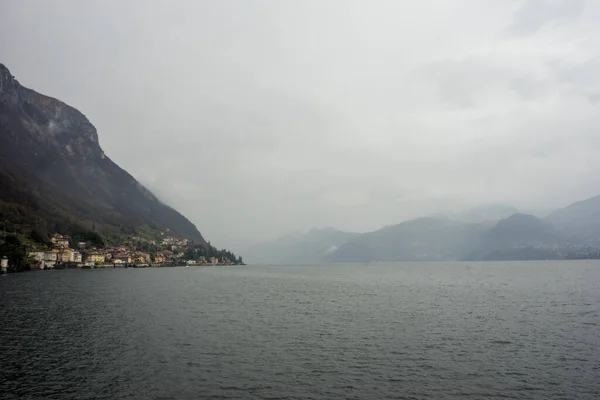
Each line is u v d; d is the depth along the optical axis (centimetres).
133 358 4209
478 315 6969
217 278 18625
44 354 4328
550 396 3297
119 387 3409
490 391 3397
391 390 3406
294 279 18638
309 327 5912
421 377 3719
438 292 11250
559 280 15275
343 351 4562
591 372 3847
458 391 3394
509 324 6122
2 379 3566
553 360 4228
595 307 7806
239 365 4019
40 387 3394
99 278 15838
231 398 3206
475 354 4456
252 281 16675
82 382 3519
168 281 15362
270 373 3797
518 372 3856
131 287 12144
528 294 10306
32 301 8262
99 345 4719
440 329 5772
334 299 9606
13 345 4681
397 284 14825
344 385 3512
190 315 6919
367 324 6162
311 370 3891
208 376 3694
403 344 4891
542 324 6109
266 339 5116
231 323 6194
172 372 3788
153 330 5591
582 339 5128
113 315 6762
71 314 6794
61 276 16362
